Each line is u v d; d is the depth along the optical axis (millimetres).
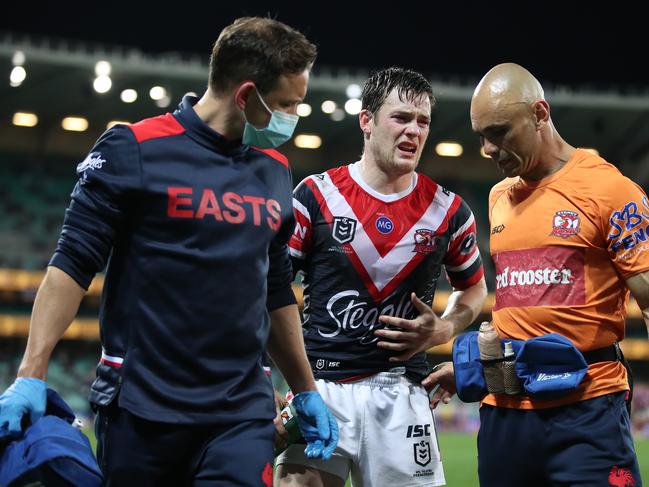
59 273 10898
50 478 10234
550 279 14148
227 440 11062
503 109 14008
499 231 14883
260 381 11578
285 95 11320
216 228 11125
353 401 15586
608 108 106750
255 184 11625
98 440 11383
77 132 115562
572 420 13875
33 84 100938
